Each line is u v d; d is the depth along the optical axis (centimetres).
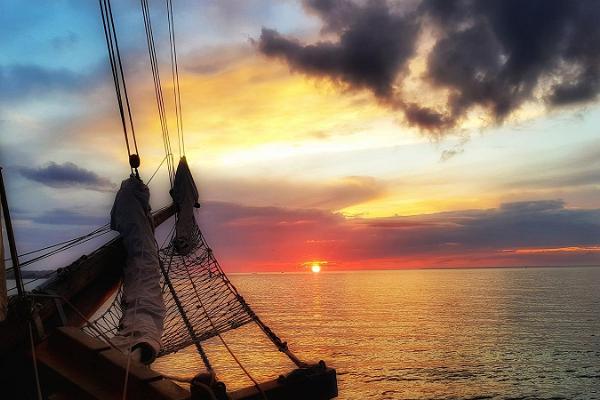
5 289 413
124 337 480
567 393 5900
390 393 6006
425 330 11669
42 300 434
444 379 6706
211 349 8894
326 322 13450
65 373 341
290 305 19738
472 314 15325
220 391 324
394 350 9038
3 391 356
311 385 422
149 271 593
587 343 9556
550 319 13738
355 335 10919
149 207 667
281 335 10912
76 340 362
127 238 616
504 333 11062
